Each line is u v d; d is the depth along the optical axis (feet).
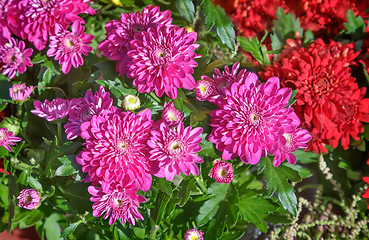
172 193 1.43
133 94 1.45
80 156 1.36
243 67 1.57
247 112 1.37
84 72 1.57
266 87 1.40
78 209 1.55
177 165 1.36
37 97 1.57
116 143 1.33
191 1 1.53
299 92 1.48
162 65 1.38
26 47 1.58
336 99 1.49
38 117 1.56
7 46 1.51
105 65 1.50
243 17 1.56
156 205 1.51
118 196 1.37
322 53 1.55
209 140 1.41
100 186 1.41
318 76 1.50
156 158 1.34
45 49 1.53
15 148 1.54
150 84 1.40
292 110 1.39
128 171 1.34
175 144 1.35
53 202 1.53
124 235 1.52
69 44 1.47
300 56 1.54
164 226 1.58
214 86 1.44
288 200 1.47
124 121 1.34
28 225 1.55
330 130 1.54
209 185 1.54
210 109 1.48
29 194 1.46
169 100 1.46
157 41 1.38
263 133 1.37
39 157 1.54
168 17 1.46
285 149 1.43
